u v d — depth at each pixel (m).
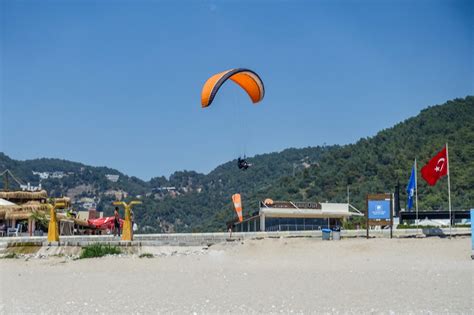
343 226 58.28
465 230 43.97
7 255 34.62
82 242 37.03
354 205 119.94
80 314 17.25
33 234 47.19
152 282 23.06
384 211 40.38
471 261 28.42
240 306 17.92
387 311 16.89
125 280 23.86
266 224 59.38
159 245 37.91
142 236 39.00
